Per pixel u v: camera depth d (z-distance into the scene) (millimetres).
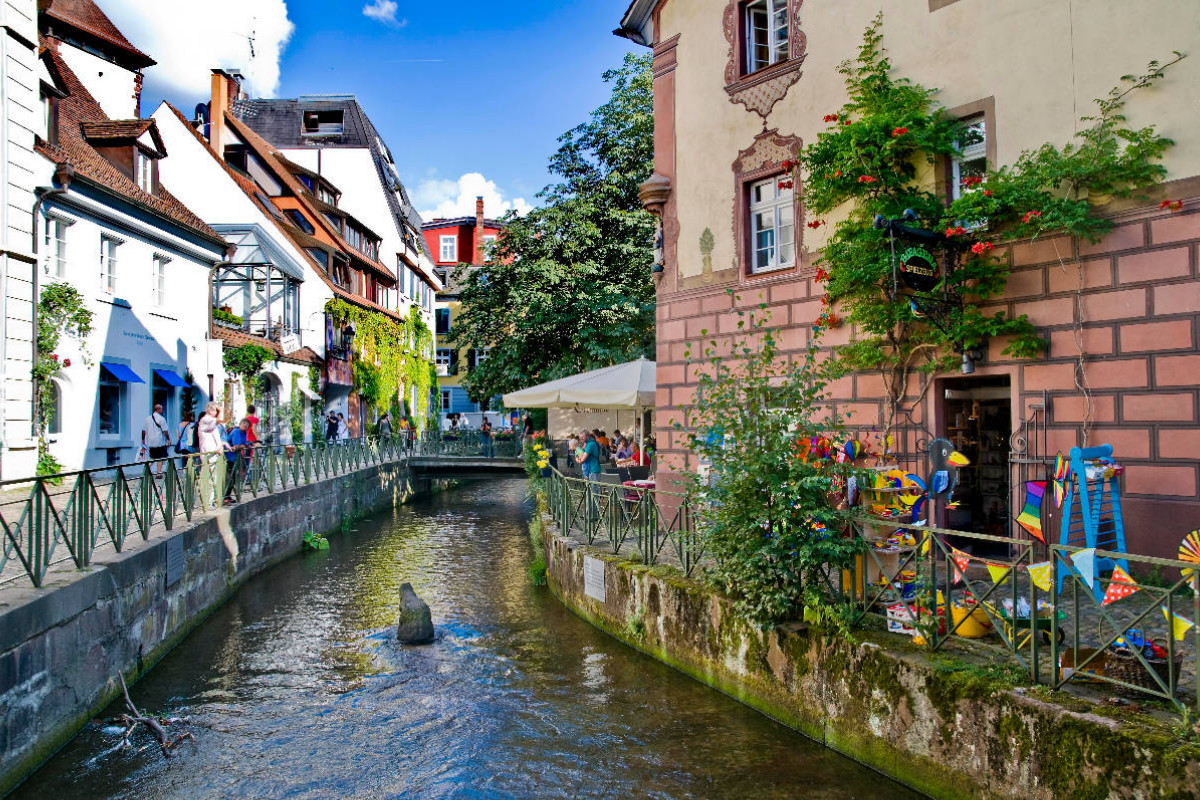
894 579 6125
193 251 19828
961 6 9359
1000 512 9938
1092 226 8102
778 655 6855
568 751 6574
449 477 29859
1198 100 7617
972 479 10188
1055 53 8570
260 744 6891
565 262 24078
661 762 6270
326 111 41531
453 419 49719
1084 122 8328
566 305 23297
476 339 26234
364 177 40188
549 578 12820
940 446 7449
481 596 12484
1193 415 7535
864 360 9984
